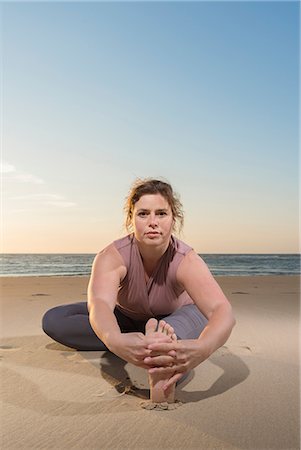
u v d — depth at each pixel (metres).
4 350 3.25
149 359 2.11
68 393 2.38
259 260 30.09
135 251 2.61
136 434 1.89
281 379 2.59
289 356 3.07
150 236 2.44
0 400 2.28
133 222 2.52
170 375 2.18
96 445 1.80
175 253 2.61
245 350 3.22
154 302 2.70
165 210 2.47
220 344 2.25
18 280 9.52
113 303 2.47
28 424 2.00
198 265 2.57
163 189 2.49
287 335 3.70
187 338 2.47
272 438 1.86
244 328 3.98
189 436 1.87
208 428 1.94
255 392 2.38
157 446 1.79
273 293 6.90
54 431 1.93
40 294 6.56
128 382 2.55
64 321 3.12
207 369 2.77
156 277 2.64
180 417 2.06
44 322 3.17
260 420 2.03
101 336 2.26
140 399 2.28
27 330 3.91
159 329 2.22
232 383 2.52
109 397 2.31
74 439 1.85
